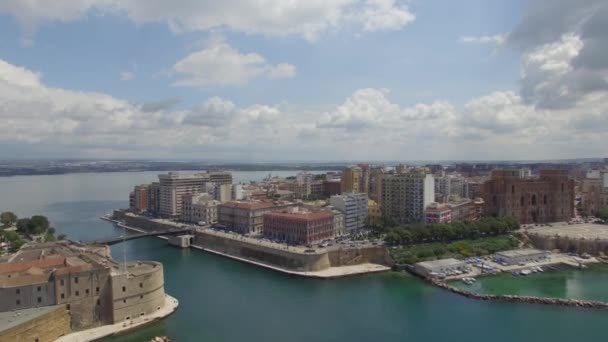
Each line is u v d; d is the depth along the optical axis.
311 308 183.25
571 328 161.38
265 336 153.88
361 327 163.00
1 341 130.12
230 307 184.25
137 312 167.50
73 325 156.38
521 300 190.38
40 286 152.88
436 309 182.12
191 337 152.88
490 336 155.12
